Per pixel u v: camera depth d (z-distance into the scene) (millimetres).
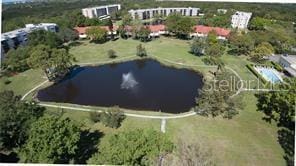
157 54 98875
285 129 51844
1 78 78500
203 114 57312
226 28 117438
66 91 71438
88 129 52188
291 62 78000
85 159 42375
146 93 69750
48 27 111438
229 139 48906
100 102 64562
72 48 107500
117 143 34531
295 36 94812
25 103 48469
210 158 41312
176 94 69125
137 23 118938
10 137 40938
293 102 49344
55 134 35312
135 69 87625
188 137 49281
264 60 89688
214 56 89688
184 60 92750
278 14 108500
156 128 52094
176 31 115625
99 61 92812
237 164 42719
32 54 74688
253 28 112188
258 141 48438
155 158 33406
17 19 109688
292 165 42000
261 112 57938
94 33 110688
